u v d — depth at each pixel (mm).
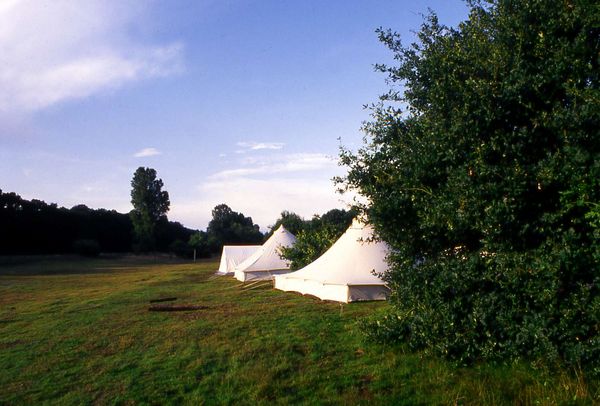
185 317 13273
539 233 5949
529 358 6309
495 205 5879
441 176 6883
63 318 14438
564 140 5738
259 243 76250
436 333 6969
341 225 22078
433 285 6977
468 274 6613
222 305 15391
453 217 6309
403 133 7738
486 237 6117
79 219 66875
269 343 9414
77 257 60969
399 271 7648
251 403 6535
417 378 6805
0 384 7980
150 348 9781
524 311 6156
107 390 7430
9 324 13875
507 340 6258
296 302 15008
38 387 7766
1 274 38969
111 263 55469
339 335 9695
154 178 70250
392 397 6309
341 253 15750
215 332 10859
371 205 7652
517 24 6309
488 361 6672
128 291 22000
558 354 5727
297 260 21172
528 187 5922
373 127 7863
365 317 10953
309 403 6371
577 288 5730
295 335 9969
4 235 57812
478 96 6352
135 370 8312
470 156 6348
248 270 24516
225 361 8492
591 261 5480
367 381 6984
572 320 5672
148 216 68875
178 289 22172
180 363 8500
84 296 20875
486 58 6582
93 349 10031
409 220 7281
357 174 7898
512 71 6094
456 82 6566
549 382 5895
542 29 6297
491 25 6766
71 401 7062
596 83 5844
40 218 61719
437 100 6879
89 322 13375
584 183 5375
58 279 32844
